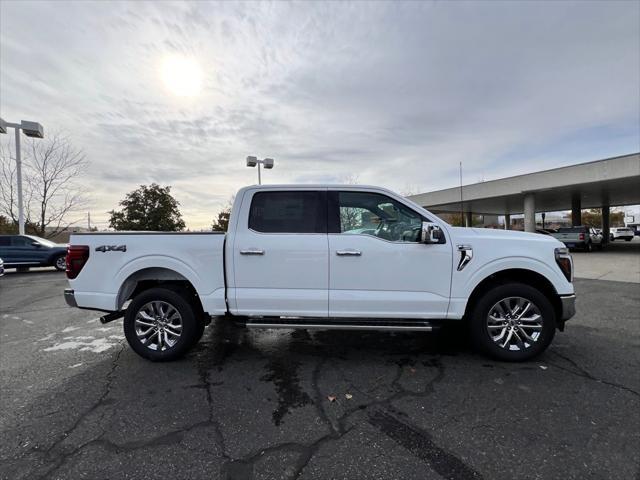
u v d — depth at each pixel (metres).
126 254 4.01
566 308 3.84
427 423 2.74
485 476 2.16
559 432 2.59
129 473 2.21
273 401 3.11
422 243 3.79
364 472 2.21
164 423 2.77
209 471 2.22
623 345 4.39
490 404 3.01
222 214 30.30
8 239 13.89
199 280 3.93
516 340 3.91
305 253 3.84
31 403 3.09
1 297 8.63
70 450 2.43
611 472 2.18
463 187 24.80
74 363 4.04
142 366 3.92
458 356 4.11
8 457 2.36
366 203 3.97
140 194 27.48
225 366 3.90
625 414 2.82
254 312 3.93
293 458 2.34
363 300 3.81
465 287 3.80
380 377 3.57
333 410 2.95
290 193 3.99
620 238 44.16
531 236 3.99
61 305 7.51
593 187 19.73
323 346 4.52
